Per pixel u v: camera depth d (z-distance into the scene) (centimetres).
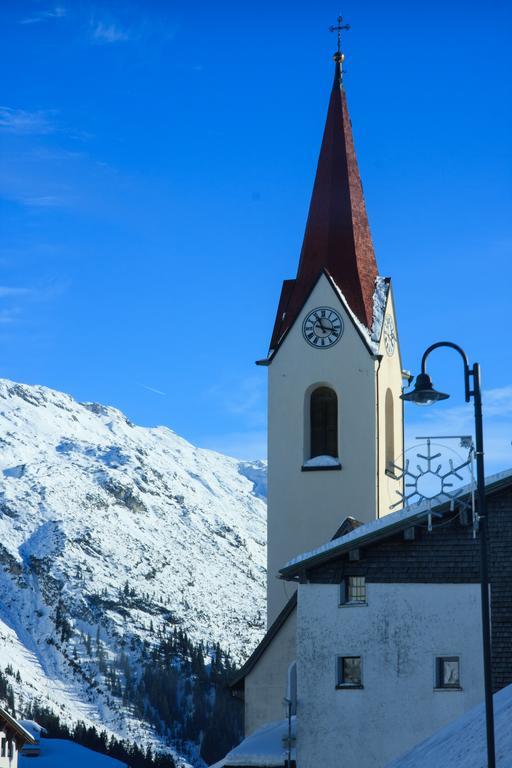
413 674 5362
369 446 8531
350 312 8706
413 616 5397
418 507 5459
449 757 4259
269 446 8700
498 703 4631
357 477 8512
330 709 5438
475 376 3703
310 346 8744
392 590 5438
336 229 9006
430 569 5403
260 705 6762
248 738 6212
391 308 9012
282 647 6800
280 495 8606
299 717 5462
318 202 9106
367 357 8631
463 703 5278
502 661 5241
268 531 8588
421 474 4450
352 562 5522
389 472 4572
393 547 5469
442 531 5412
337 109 9294
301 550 8506
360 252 8981
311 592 5541
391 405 8988
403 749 5319
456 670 5334
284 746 5659
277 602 8469
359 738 5381
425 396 3741
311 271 8944
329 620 5500
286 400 8731
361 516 8462
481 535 3653
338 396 8631
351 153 9225
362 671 5422
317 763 5409
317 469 8562
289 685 5638
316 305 8775
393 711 5359
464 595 5347
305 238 9100
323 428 8731
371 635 5438
